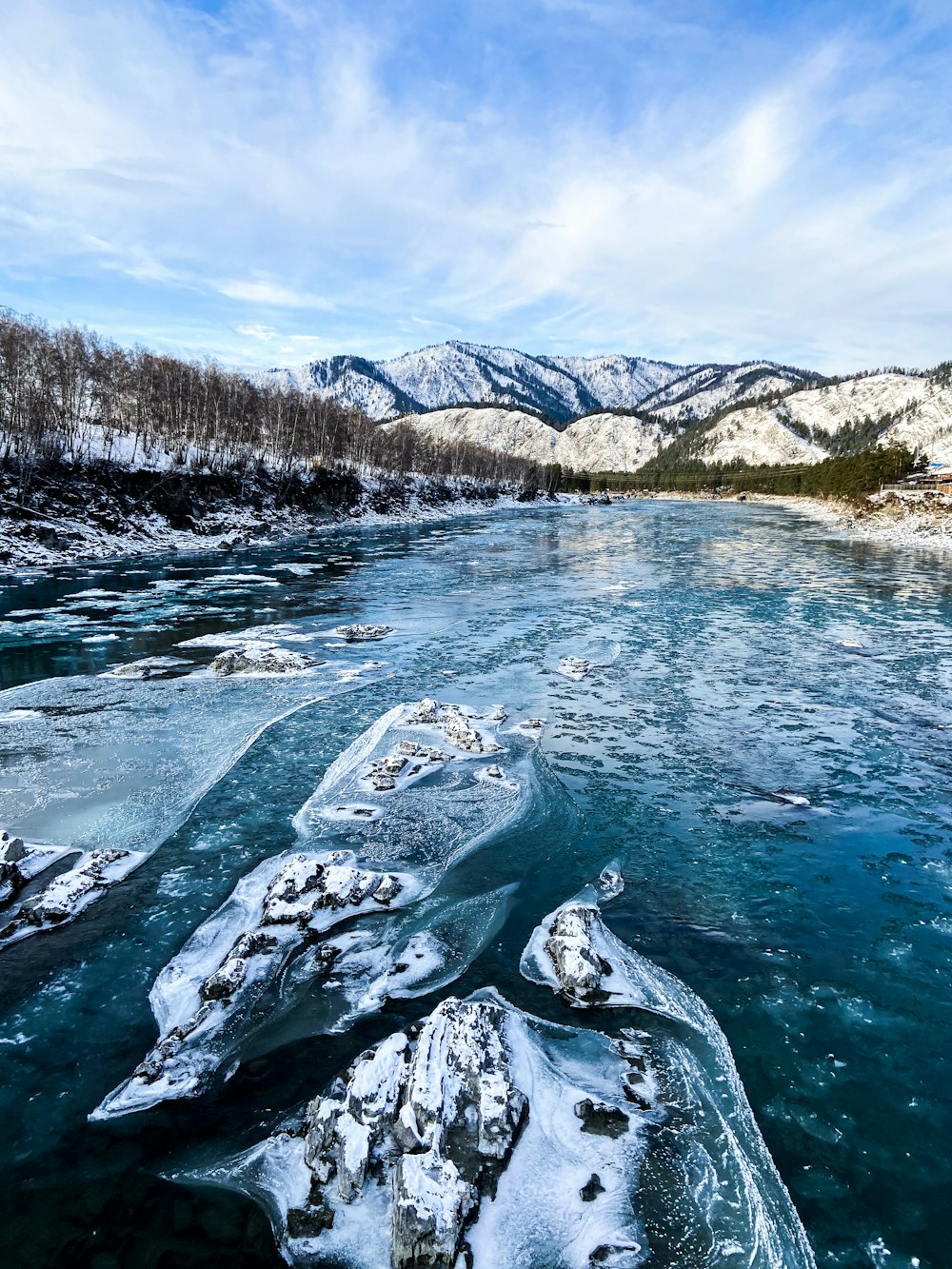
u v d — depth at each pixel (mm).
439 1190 5535
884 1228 5816
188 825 12344
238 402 82812
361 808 12992
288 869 10336
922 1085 7312
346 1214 5656
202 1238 5570
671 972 8977
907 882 11172
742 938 9742
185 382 76625
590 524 94938
